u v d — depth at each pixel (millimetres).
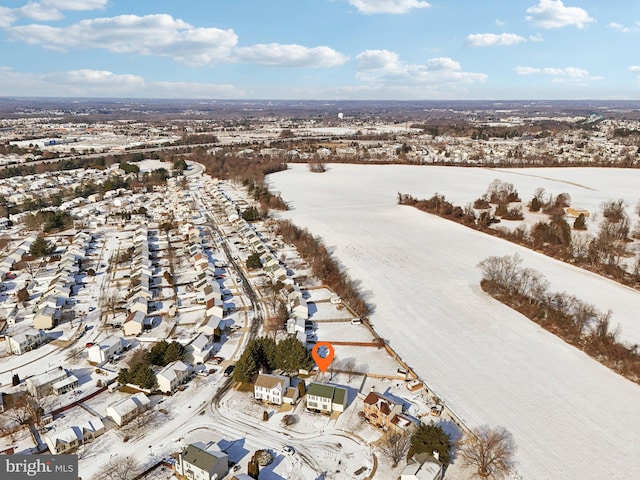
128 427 78625
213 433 77500
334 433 77812
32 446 73688
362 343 106000
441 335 110062
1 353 101812
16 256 156375
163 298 129500
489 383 91688
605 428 79625
